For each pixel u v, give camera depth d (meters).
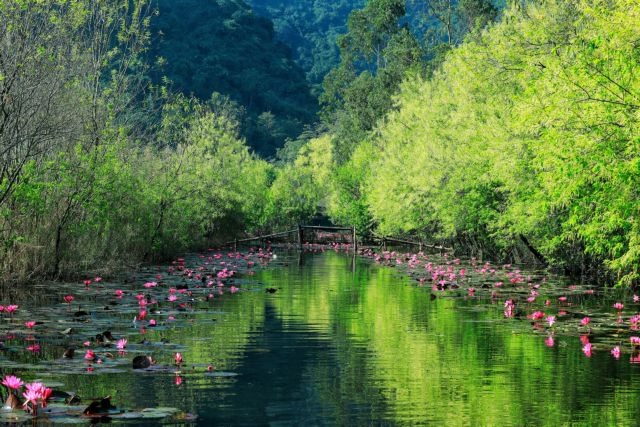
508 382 8.23
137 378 8.19
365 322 12.65
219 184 32.44
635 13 11.55
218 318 12.97
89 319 12.25
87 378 8.17
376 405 7.26
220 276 20.50
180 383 8.02
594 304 15.05
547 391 7.82
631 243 13.46
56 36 17.89
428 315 13.51
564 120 12.45
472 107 24.91
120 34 22.83
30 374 8.16
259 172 52.12
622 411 7.02
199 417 6.77
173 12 121.19
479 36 26.66
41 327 11.29
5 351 9.50
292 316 13.33
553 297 16.47
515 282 19.86
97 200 19.11
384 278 21.72
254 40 128.88
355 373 8.66
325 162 64.56
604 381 8.26
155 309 13.38
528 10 21.02
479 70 22.19
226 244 39.22
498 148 19.80
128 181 21.72
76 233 19.25
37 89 16.98
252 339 10.88
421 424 6.62
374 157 49.19
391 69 62.84
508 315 13.40
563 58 14.91
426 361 9.35
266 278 21.50
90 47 21.53
